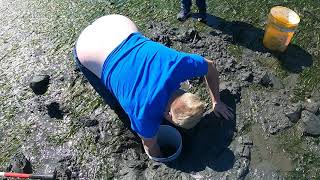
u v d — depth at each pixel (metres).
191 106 1.56
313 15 2.47
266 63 2.26
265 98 2.12
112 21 1.89
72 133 2.09
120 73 1.72
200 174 1.88
